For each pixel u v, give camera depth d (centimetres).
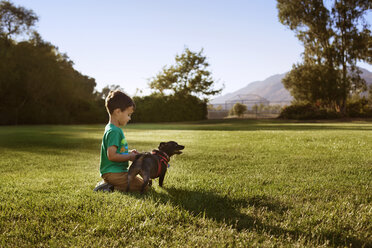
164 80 4047
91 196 271
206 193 286
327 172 402
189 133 1299
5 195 283
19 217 218
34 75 2955
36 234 189
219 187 313
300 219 217
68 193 292
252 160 523
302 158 530
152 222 205
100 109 3647
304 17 3341
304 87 3425
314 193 288
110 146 290
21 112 2973
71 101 3403
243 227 205
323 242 181
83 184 339
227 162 507
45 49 3294
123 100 300
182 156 579
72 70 3797
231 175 392
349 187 315
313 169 427
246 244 175
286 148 679
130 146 772
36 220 212
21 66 3048
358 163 467
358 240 183
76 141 973
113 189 303
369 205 247
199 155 590
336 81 3259
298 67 3553
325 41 3444
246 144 776
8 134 1366
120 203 250
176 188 318
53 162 542
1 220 212
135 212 223
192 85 4031
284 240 183
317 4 3316
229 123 2848
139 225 201
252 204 258
